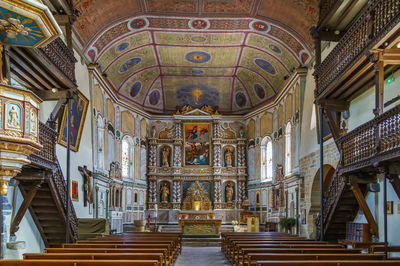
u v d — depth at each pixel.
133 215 30.44
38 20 7.36
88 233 17.47
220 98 34.03
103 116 24.84
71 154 18.62
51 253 9.59
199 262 16.45
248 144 33.41
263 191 30.84
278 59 25.27
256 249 11.12
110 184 25.81
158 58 28.22
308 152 21.34
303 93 22.58
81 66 20.41
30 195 12.39
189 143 33.75
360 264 8.00
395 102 12.93
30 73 13.16
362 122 15.26
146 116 33.12
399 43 10.73
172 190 32.84
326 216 15.80
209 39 24.53
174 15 21.08
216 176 32.84
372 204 14.70
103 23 20.12
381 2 10.59
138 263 7.68
